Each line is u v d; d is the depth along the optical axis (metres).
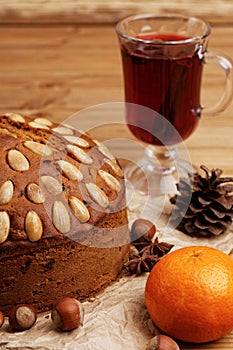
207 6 1.12
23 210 0.63
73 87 0.96
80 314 0.63
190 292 0.61
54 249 0.64
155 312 0.62
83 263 0.65
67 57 1.02
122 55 0.79
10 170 0.65
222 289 0.61
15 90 0.95
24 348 0.62
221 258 0.63
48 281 0.64
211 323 0.61
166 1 1.12
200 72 0.79
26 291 0.64
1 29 1.09
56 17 1.12
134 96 0.79
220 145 0.87
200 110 0.81
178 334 0.62
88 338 0.63
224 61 0.79
